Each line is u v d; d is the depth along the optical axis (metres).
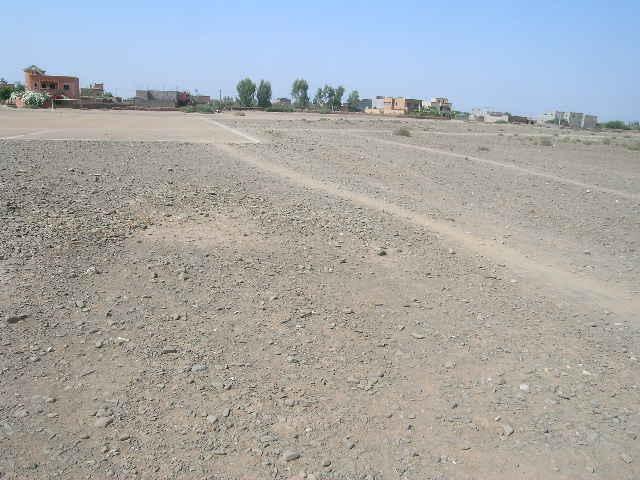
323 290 6.93
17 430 3.80
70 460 3.58
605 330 6.60
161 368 4.76
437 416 4.46
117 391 4.38
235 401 4.39
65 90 95.50
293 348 5.35
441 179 18.84
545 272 8.91
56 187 10.98
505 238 11.09
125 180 12.65
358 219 11.06
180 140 25.16
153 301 6.07
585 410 4.71
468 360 5.46
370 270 7.92
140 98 106.12
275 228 9.54
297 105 132.88
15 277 6.18
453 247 9.85
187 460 3.69
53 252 7.11
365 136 37.50
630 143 49.41
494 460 3.97
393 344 5.65
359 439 4.08
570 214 14.47
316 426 4.18
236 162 18.47
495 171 22.34
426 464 3.87
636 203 16.91
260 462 3.73
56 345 4.95
